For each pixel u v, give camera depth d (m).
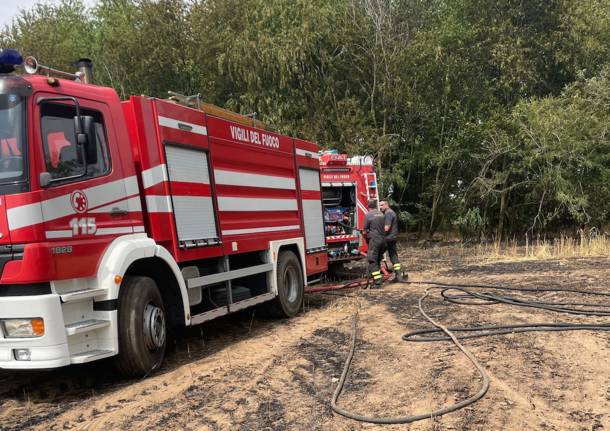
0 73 4.97
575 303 8.34
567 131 18.42
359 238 13.65
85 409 4.71
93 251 5.11
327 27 19.94
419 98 20.62
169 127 6.23
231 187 7.51
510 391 4.62
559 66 22.00
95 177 5.23
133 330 5.36
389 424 4.07
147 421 4.33
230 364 5.91
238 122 8.06
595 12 21.67
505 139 19.09
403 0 22.05
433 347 6.14
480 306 8.43
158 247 5.78
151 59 22.12
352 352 6.01
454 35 20.14
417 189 23.56
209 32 21.12
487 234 22.64
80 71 6.14
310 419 4.23
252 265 8.22
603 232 20.06
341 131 20.08
